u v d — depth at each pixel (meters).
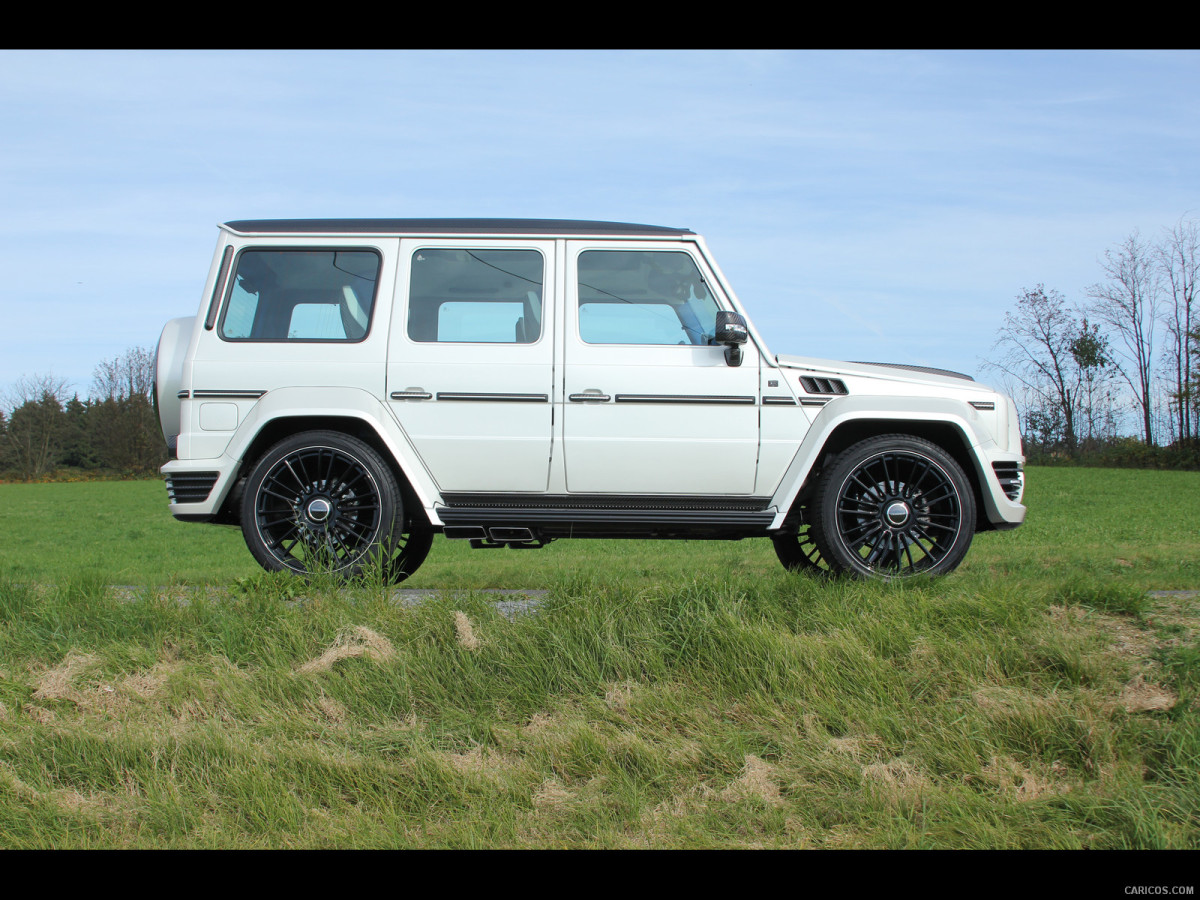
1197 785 2.81
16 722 3.32
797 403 4.97
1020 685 3.50
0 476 63.72
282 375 5.01
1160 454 46.25
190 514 4.99
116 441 64.94
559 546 16.62
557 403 4.96
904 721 3.25
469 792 2.91
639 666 3.67
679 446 4.96
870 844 2.63
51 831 2.70
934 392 5.07
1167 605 4.30
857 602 4.07
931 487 5.00
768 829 2.73
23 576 4.98
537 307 5.09
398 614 4.02
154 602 4.23
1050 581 4.67
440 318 5.09
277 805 2.77
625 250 5.11
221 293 5.12
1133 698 3.34
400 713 3.45
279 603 4.17
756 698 3.41
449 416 4.98
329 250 5.16
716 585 4.17
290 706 3.42
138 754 3.07
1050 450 49.19
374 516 4.93
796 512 5.24
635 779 2.99
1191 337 46.50
